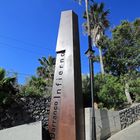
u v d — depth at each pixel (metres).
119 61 31.50
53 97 15.30
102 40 32.59
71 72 15.34
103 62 32.53
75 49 15.89
